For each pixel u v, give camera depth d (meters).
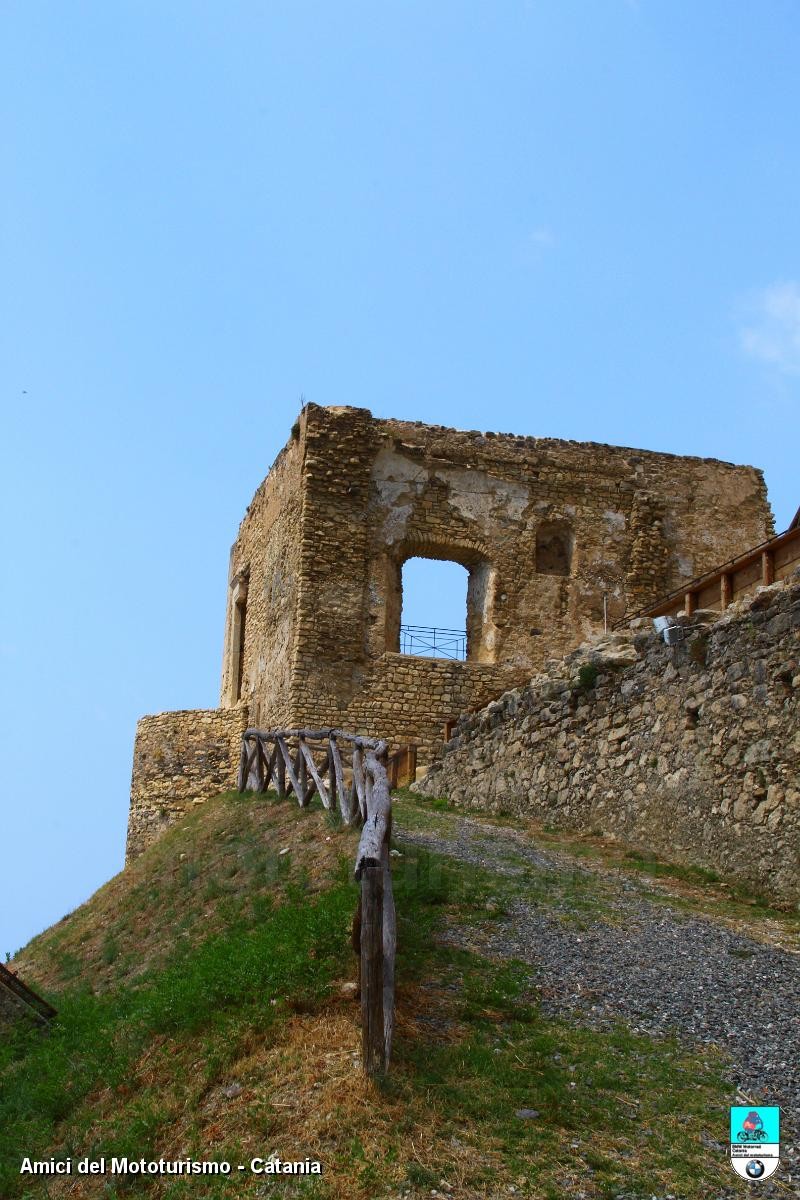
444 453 24.19
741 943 10.05
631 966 9.31
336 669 22.52
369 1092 7.13
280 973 8.81
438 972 8.88
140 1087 8.45
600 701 15.66
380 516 23.58
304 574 22.73
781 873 11.84
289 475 24.39
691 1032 8.12
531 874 12.08
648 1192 6.25
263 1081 7.68
